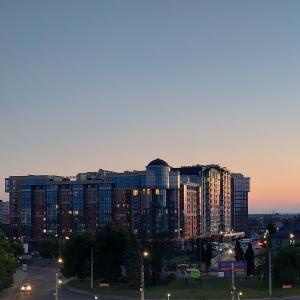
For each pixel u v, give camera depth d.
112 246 141.38
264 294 115.00
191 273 136.75
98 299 117.12
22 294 129.12
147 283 131.50
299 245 145.38
